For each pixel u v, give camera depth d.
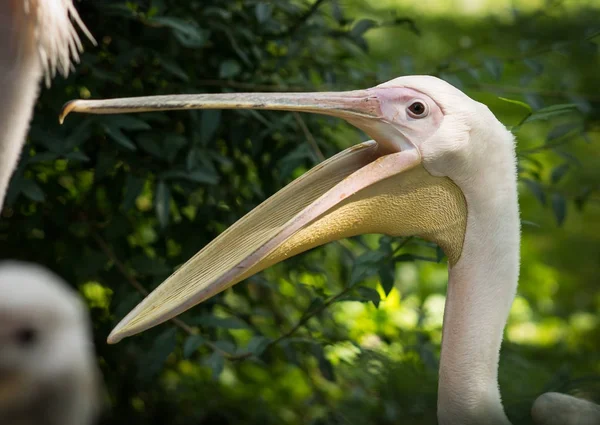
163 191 7.04
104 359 8.02
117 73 7.29
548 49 8.19
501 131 5.41
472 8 23.59
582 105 8.20
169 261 7.66
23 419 2.49
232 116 7.59
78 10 7.28
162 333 7.11
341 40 8.22
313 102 5.33
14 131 4.94
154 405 8.64
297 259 8.14
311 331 8.16
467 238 5.45
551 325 12.12
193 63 7.62
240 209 7.87
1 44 4.82
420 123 5.30
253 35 7.63
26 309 2.51
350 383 8.79
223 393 9.30
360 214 5.36
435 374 8.30
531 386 8.54
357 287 6.67
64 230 7.60
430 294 12.23
